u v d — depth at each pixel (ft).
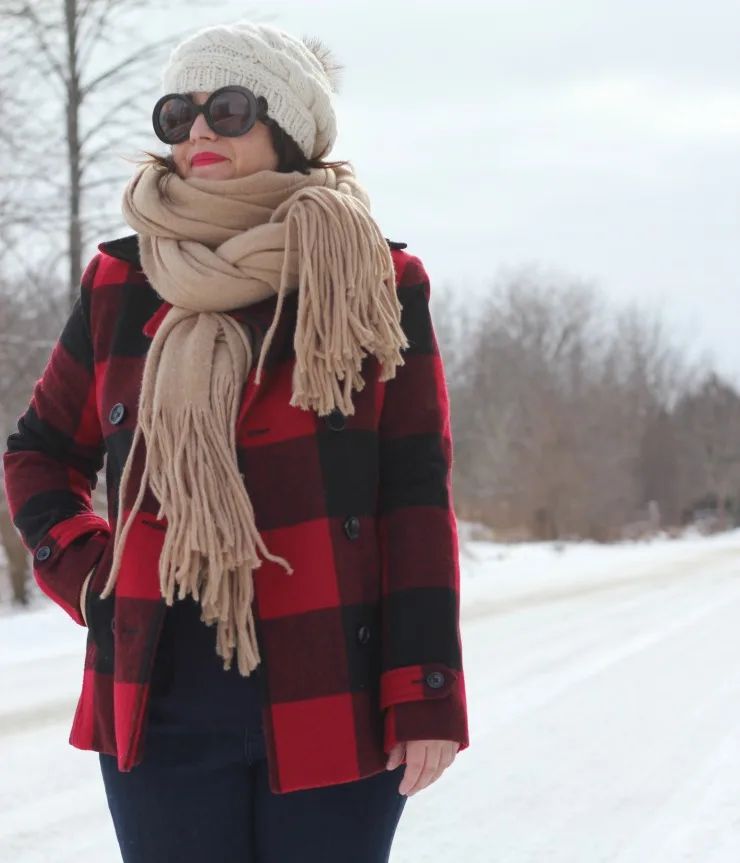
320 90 5.88
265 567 5.11
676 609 33.91
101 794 13.55
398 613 5.21
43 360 37.68
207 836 5.12
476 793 13.47
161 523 5.12
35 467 5.91
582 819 12.49
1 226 33.99
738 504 171.53
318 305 5.04
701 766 14.71
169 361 5.08
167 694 5.10
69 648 25.30
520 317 137.69
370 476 5.37
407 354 5.60
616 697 19.42
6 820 12.47
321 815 5.11
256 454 5.14
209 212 5.33
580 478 119.85
